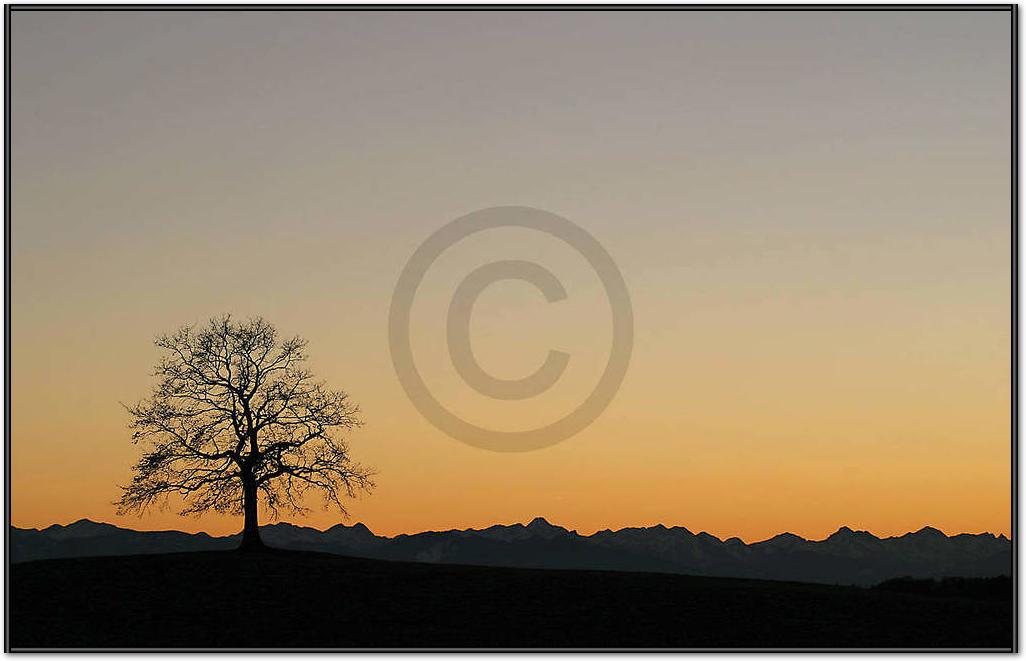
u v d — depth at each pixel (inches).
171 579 2475.4
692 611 2267.5
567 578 2578.7
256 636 2091.5
